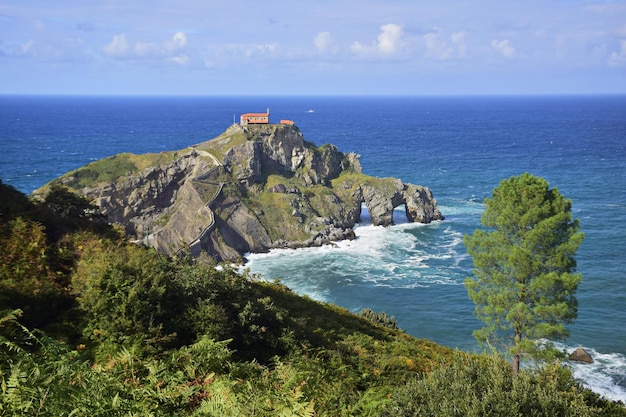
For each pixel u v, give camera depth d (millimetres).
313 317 35281
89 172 126688
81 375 9336
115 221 120125
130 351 13336
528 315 32375
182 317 20109
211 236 108812
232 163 128000
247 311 23688
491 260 35250
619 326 63562
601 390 50094
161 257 25594
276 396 10586
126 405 8977
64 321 17453
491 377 15062
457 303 76562
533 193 33656
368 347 30812
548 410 13992
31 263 20344
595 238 100688
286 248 111938
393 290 83188
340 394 14992
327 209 126000
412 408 13789
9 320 11828
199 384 11805
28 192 151875
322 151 144875
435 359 31281
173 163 129000
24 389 7523
